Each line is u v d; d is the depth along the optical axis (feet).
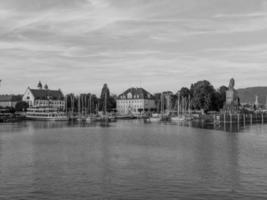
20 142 296.10
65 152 232.12
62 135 366.02
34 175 160.86
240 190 135.23
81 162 193.16
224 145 266.57
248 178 153.38
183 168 175.01
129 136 349.41
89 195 130.11
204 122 629.92
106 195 129.90
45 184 144.77
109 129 460.55
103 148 252.62
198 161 194.29
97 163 189.88
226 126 524.52
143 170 170.60
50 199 126.11
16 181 149.89
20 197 128.26
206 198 126.00
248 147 254.06
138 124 587.68
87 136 352.69
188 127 497.87
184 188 138.21
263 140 303.07
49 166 181.88
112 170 171.01
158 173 163.73
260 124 583.99
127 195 129.80
